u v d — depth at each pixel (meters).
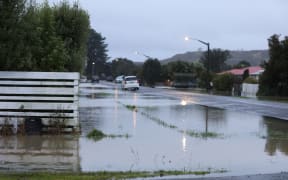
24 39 21.19
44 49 23.59
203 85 100.75
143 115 29.55
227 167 13.81
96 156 15.24
